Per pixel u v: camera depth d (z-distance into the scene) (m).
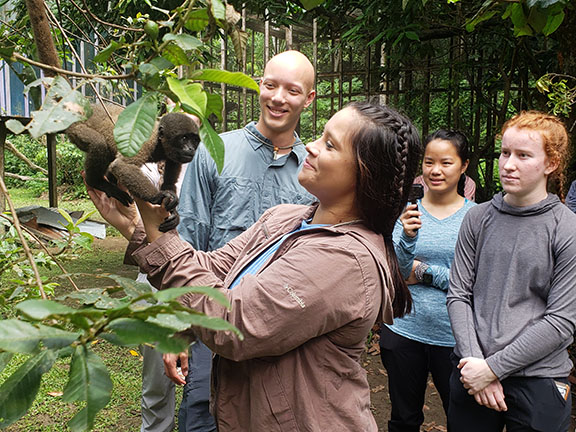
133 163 2.10
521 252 2.52
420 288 3.15
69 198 14.24
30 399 0.85
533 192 2.55
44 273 7.25
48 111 1.00
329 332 1.67
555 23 3.32
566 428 2.47
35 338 0.81
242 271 1.85
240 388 1.72
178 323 0.80
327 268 1.58
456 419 2.64
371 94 7.69
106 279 7.10
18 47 3.22
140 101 1.05
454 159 3.27
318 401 1.65
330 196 1.81
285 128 2.96
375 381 4.98
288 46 7.20
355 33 6.50
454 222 3.23
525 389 2.42
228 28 1.24
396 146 1.73
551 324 2.38
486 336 2.55
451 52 7.23
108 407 4.26
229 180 2.92
